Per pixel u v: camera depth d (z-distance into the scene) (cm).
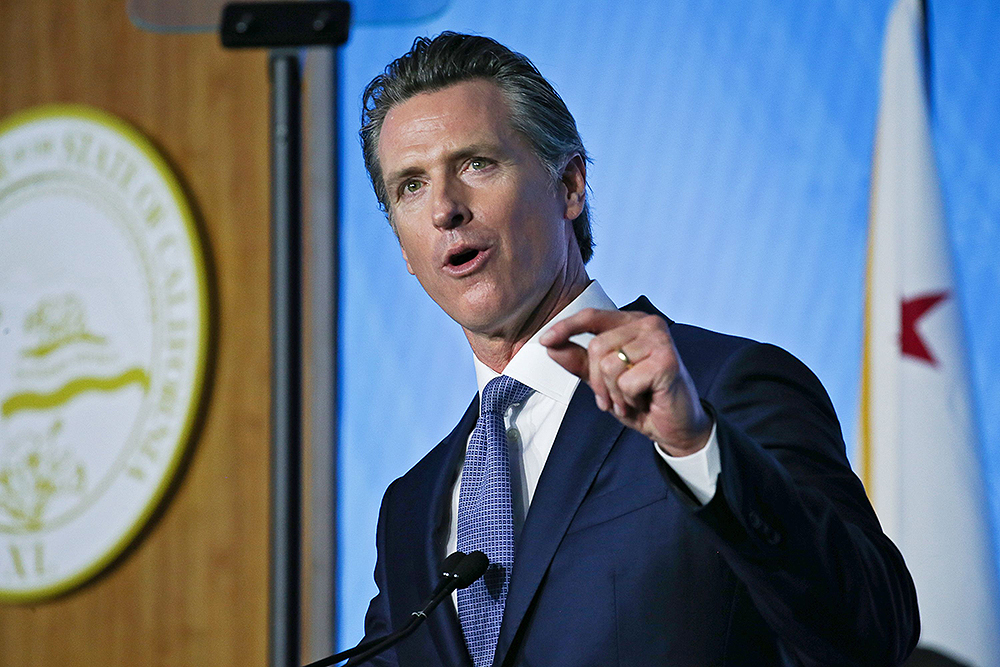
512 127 301
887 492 560
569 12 621
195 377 651
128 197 668
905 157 582
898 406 566
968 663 545
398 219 310
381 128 321
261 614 646
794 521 217
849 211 592
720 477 211
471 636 274
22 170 677
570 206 318
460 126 296
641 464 265
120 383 659
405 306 620
